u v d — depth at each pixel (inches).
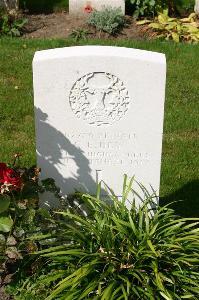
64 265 87.0
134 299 81.8
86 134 90.0
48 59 85.3
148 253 83.2
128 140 90.4
